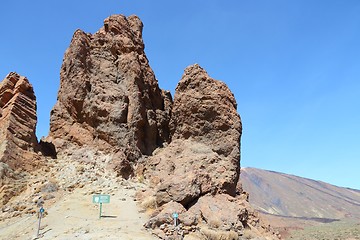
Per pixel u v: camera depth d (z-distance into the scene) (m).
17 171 30.39
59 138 36.28
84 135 36.06
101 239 19.52
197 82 37.06
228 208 25.94
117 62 41.97
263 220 29.73
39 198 27.58
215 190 28.05
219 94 36.50
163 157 35.12
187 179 26.62
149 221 22.73
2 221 24.92
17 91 35.59
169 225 22.45
